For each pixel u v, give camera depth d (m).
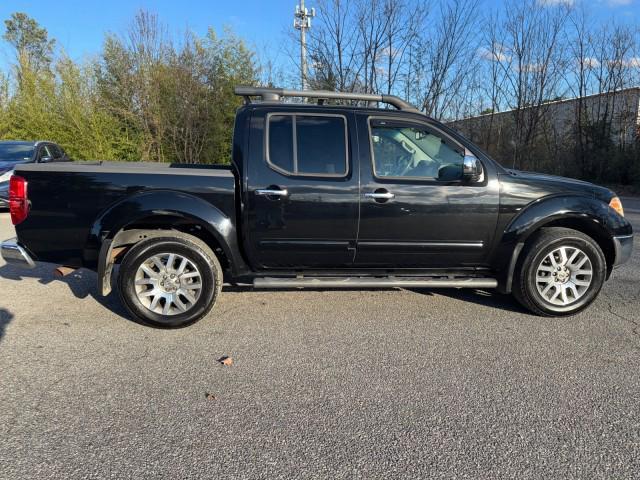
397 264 4.03
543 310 4.08
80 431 2.41
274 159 3.79
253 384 2.91
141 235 3.81
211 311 4.20
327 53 16.48
